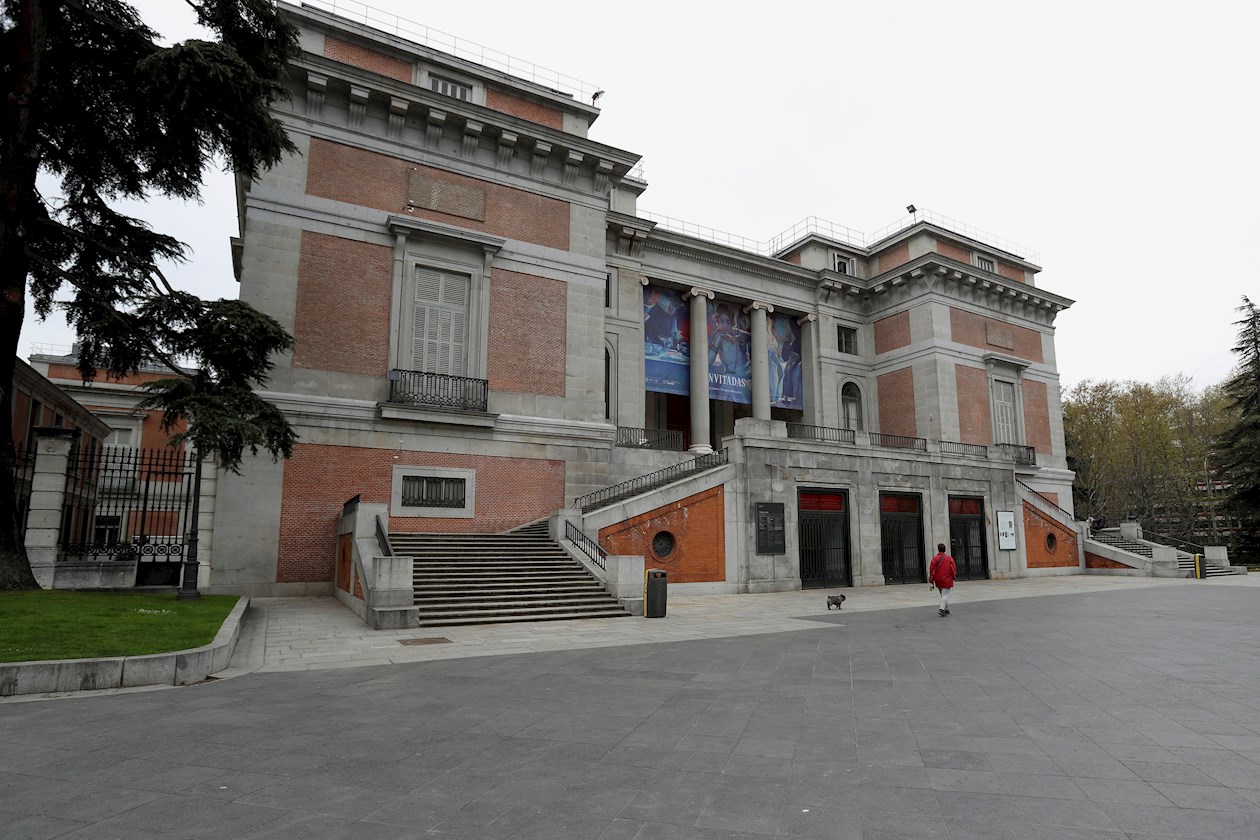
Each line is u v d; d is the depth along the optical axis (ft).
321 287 65.41
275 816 13.35
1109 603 59.98
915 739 18.63
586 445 75.36
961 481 95.14
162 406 48.01
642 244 98.17
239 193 73.82
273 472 61.21
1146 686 25.43
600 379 78.23
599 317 79.20
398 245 68.95
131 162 52.11
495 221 74.69
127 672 25.84
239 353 47.57
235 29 48.34
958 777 15.53
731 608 57.16
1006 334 119.96
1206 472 174.70
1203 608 54.95
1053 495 120.06
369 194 68.74
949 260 110.22
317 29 69.31
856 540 82.02
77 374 127.13
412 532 63.26
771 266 108.06
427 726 20.20
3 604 34.40
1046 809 13.56
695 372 100.07
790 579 75.61
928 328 110.73
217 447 44.57
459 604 47.29
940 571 51.16
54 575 46.16
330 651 34.65
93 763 16.70
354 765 16.56
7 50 44.34
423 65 74.54
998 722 20.39
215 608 41.81
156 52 41.47
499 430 70.85
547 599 50.42
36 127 44.73
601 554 57.31
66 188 50.60
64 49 45.91
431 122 71.46
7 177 41.37
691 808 13.73
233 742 18.53
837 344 115.65
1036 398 122.31
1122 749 17.62
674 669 29.55
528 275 75.72
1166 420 175.83
